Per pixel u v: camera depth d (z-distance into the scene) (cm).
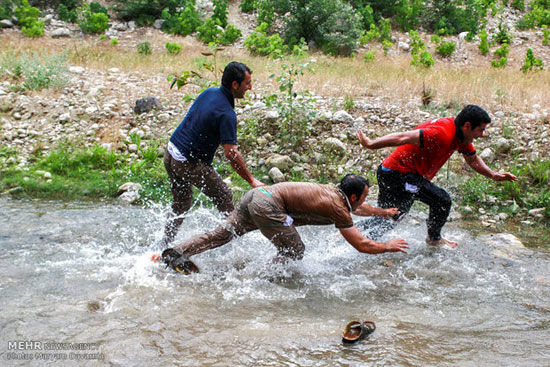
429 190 478
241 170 443
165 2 1845
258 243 521
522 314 383
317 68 1209
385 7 1931
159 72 1134
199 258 480
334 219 410
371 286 430
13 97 919
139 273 432
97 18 1689
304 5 1705
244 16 1941
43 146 799
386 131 795
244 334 339
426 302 402
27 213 597
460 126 456
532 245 539
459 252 512
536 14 1952
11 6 1680
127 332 334
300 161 746
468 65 1583
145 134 826
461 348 330
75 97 937
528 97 915
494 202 647
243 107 854
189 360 306
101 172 742
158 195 676
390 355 318
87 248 496
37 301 375
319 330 348
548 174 673
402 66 1405
